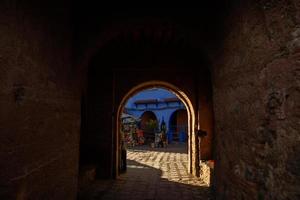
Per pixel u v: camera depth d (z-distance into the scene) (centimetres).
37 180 295
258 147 248
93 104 869
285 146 197
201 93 872
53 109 350
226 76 365
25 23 257
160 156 1467
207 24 459
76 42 464
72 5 448
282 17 201
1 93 212
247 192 278
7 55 221
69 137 434
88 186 716
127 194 637
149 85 974
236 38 318
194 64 870
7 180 225
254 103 258
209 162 743
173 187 712
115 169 842
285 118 197
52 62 344
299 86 179
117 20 472
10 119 228
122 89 888
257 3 249
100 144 854
